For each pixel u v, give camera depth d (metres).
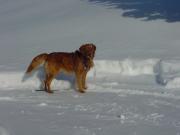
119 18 22.27
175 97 11.07
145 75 13.55
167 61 13.70
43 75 12.99
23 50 17.28
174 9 23.48
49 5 28.22
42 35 20.16
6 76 12.91
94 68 13.95
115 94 11.48
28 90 12.14
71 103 10.62
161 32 18.84
